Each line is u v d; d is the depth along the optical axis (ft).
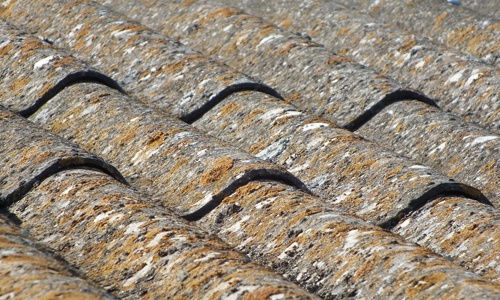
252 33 36.24
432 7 46.39
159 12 41.37
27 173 20.01
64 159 20.21
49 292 13.62
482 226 19.58
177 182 21.40
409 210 20.97
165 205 20.65
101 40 33.88
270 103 27.32
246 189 20.29
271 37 35.42
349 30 39.73
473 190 21.70
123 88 30.35
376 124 28.32
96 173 20.21
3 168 20.63
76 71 27.61
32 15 37.83
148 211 18.29
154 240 17.06
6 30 31.78
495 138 25.85
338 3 46.83
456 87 33.09
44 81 27.43
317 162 23.91
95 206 18.44
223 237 19.15
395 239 17.81
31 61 28.73
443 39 43.42
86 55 33.37
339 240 17.81
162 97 29.14
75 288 13.98
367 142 24.72
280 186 20.40
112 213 18.12
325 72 31.53
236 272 15.75
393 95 29.22
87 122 25.00
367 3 49.44
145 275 16.22
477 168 24.85
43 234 18.06
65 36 35.17
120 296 15.78
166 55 31.45
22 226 18.43
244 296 14.89
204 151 22.26
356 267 16.89
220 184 20.63
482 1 53.98
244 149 25.26
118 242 17.26
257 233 18.92
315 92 30.71
